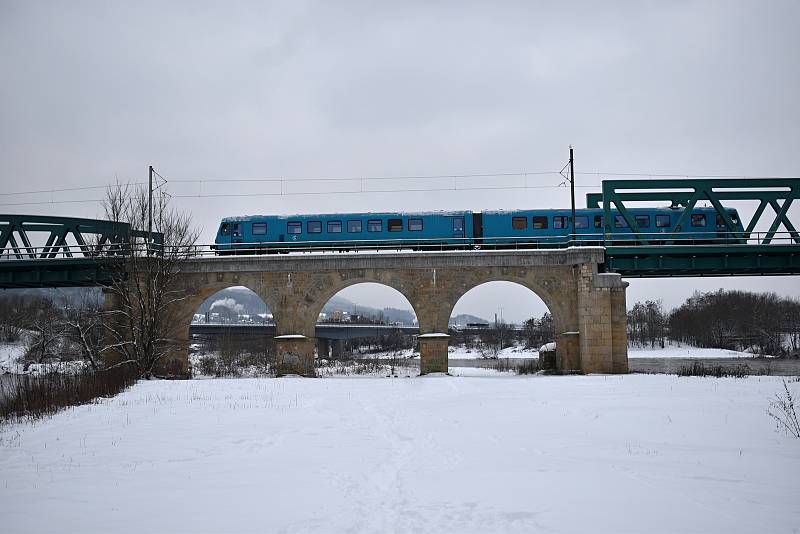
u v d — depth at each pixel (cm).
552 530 897
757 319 11331
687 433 1716
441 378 3819
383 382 3566
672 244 4716
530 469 1294
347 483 1204
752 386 2959
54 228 4856
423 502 1053
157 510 1034
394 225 4744
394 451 1547
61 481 1269
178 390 3161
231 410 2370
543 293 4438
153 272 4200
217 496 1119
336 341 11331
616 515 962
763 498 1054
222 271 4459
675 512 975
